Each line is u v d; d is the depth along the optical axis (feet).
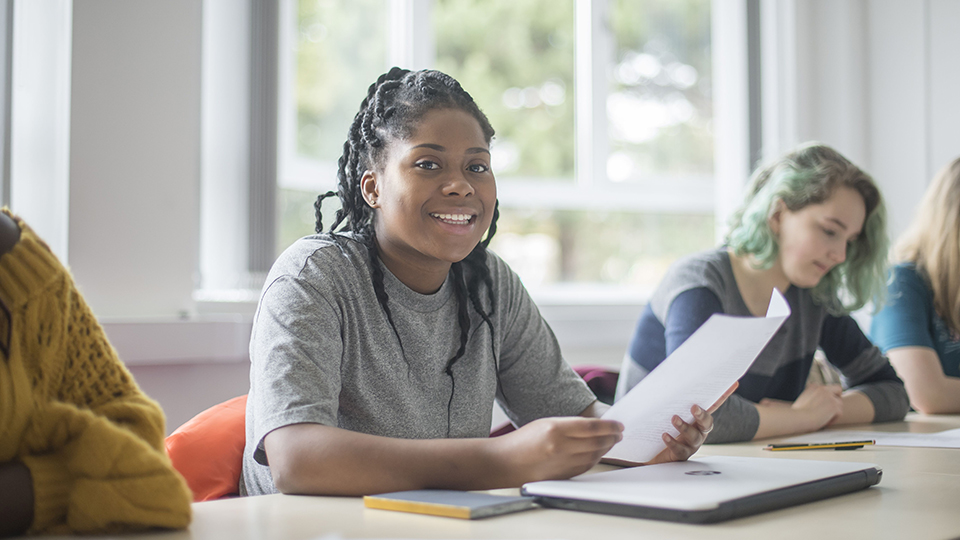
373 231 3.86
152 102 6.53
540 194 10.14
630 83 10.79
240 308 7.27
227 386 6.77
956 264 6.70
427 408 3.79
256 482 3.68
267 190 7.54
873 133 11.29
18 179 6.25
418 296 3.79
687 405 3.36
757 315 5.71
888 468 3.35
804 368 6.02
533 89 10.19
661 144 11.05
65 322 2.46
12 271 2.38
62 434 2.30
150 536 2.18
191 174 6.72
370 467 2.69
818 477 2.69
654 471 2.87
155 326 6.21
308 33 8.58
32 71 6.28
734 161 11.27
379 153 3.69
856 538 2.10
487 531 2.18
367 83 9.18
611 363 9.52
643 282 10.85
